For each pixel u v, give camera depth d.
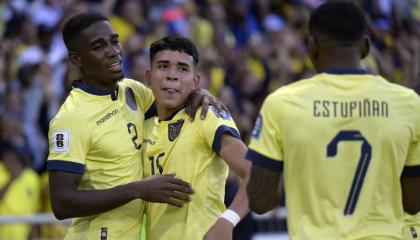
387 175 12.50
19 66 34.62
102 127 15.23
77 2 38.28
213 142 14.83
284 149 12.54
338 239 12.23
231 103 34.03
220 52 39.34
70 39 15.56
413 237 15.40
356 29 12.70
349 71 12.70
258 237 29.14
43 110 33.25
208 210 15.02
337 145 12.42
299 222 12.48
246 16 43.03
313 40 12.91
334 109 12.51
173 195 14.63
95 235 15.21
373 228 12.35
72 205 14.73
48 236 26.75
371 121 12.48
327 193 12.38
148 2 39.75
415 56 30.83
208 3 42.38
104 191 14.72
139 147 15.59
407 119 12.60
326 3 12.88
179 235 14.96
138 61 33.22
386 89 12.67
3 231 26.11
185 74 15.27
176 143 15.20
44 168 30.20
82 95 15.44
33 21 36.75
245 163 14.47
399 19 34.34
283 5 45.31
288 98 12.63
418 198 12.91
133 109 15.82
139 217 15.51
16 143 29.98
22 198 28.48
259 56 40.31
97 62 15.34
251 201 12.85
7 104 32.62
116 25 37.19
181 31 38.94
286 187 12.62
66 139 14.91
